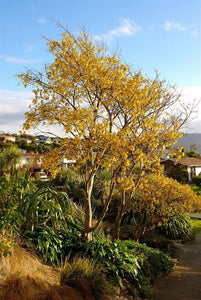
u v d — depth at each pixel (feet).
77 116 18.94
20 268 15.19
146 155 22.50
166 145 23.80
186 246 42.29
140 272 22.16
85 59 21.61
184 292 22.26
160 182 35.53
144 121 22.94
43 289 14.08
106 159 19.69
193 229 52.95
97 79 21.38
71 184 43.24
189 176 115.55
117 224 28.94
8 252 14.37
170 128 25.96
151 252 28.19
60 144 20.24
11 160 53.52
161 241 38.50
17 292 12.92
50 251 19.08
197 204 36.11
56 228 20.77
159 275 25.76
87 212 22.53
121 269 20.22
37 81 21.62
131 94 22.33
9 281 13.41
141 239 38.01
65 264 17.53
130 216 43.98
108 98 22.07
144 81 24.64
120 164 20.20
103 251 20.98
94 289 16.34
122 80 22.26
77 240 21.80
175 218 45.47
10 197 19.04
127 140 21.66
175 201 36.32
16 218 18.17
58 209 20.48
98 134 19.19
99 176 45.06
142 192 35.14
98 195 44.68
